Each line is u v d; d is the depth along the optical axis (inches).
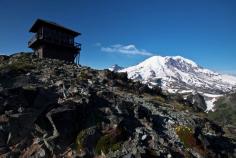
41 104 1172.5
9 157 960.9
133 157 1007.6
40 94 1204.5
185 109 1956.2
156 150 1096.2
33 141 1039.6
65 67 1943.9
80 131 1102.4
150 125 1263.5
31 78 1384.1
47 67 1755.7
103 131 1131.3
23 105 1133.1
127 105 1376.7
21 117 1074.7
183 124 1414.9
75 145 1059.9
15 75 1368.1
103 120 1184.2
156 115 1412.4
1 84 1213.7
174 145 1183.6
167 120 1395.2
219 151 1301.7
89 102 1247.5
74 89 1347.2
